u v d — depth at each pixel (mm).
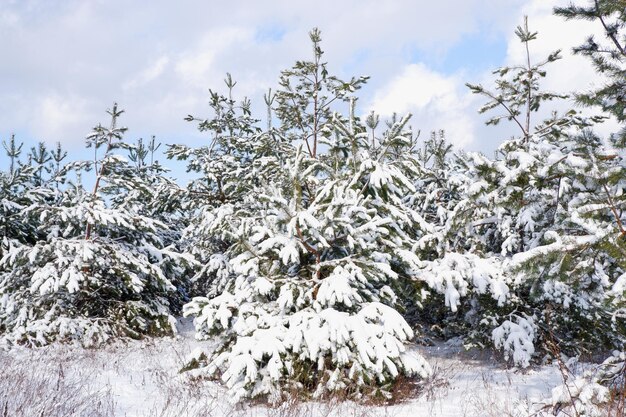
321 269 7789
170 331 12078
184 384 7254
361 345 6344
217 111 14398
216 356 7539
